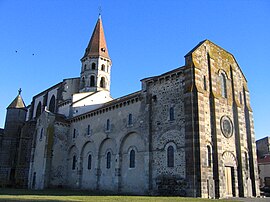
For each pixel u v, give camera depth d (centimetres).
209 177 2592
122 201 1881
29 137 5259
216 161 2720
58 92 5428
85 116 4266
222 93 3144
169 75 3022
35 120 5328
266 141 6225
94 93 5000
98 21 5925
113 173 3466
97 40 5653
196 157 2538
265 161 5422
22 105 6125
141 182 3027
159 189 2803
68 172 4375
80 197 2284
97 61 5412
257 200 2417
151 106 3167
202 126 2630
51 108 5584
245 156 3166
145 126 3141
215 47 3231
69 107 4800
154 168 2923
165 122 2942
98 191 3528
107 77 5450
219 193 2609
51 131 4459
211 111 2884
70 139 4512
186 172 2556
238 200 2361
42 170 4281
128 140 3391
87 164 4000
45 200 1844
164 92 3056
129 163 3284
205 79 2939
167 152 2830
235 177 2947
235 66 3488
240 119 3241
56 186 4284
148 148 3019
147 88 3262
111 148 3616
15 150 5728
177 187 2633
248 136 3303
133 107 3406
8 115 5934
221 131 2944
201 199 2223
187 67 2852
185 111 2720
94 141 3944
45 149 4344
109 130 3703
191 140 2589
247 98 3491
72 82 5472
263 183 5278
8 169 5575
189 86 2775
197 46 3011
